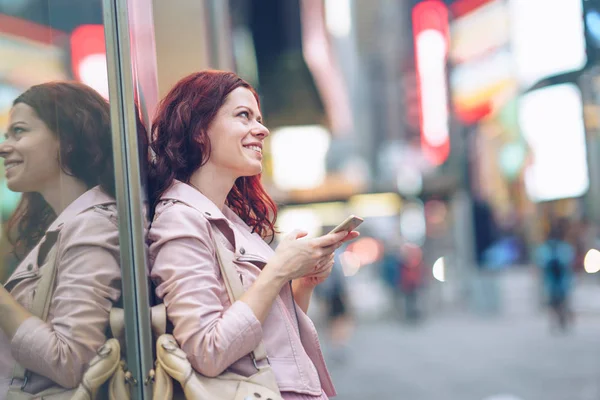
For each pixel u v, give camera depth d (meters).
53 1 1.63
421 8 26.70
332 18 20.73
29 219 1.57
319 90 14.86
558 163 17.84
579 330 12.63
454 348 11.42
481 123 26.30
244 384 1.66
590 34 14.72
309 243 1.75
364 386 8.25
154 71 2.25
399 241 17.75
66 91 1.64
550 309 12.73
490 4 24.36
